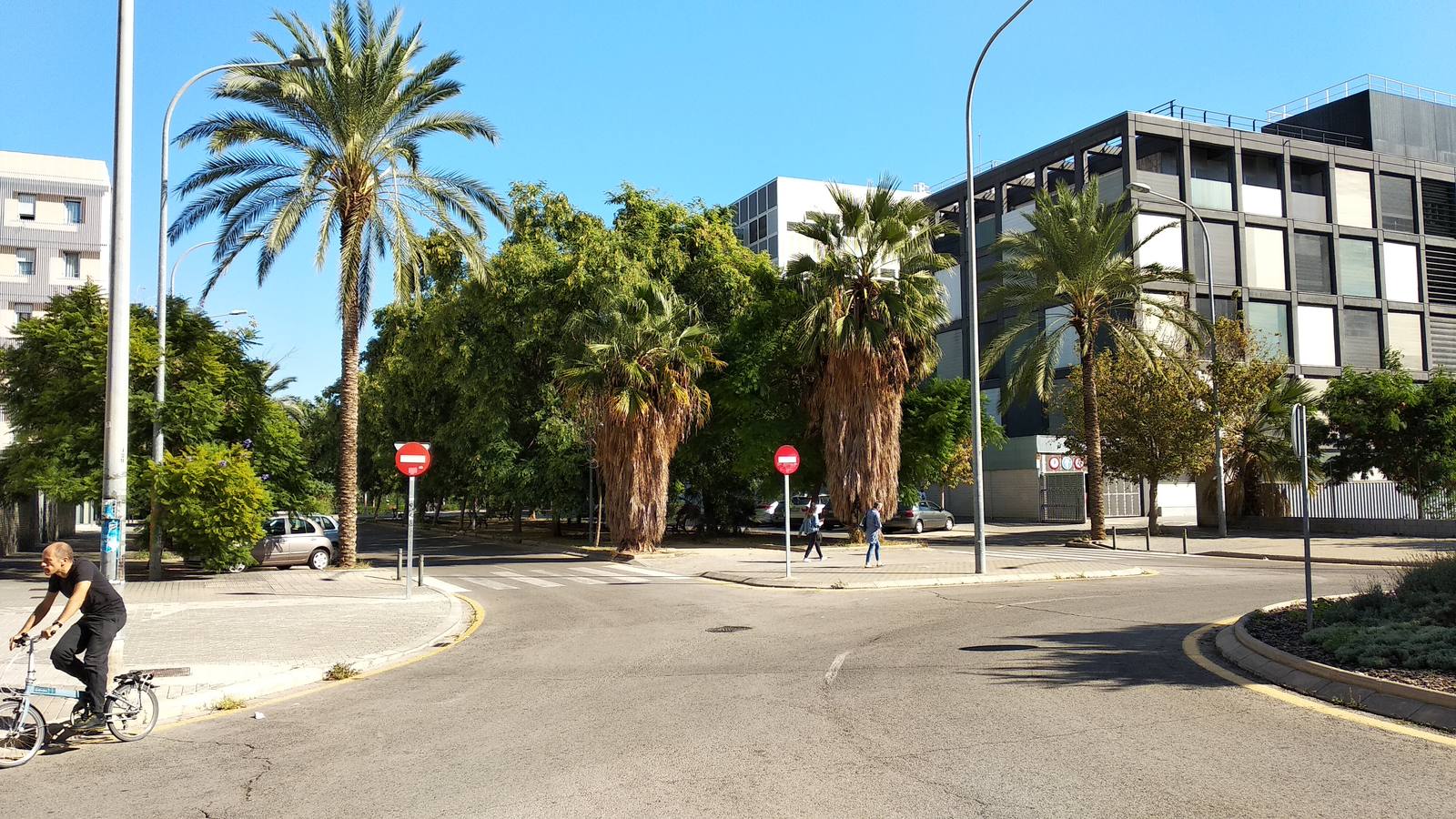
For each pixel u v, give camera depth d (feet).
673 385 91.81
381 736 23.95
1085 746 21.09
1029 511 159.74
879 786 18.45
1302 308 159.02
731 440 113.29
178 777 20.62
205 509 72.13
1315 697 25.80
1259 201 158.51
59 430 74.95
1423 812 16.40
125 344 31.55
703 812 17.15
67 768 21.53
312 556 82.48
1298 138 166.30
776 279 117.39
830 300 93.20
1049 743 21.40
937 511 133.28
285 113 75.41
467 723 25.18
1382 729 22.16
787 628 42.52
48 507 134.21
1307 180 163.84
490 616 50.39
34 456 75.46
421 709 27.25
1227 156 157.58
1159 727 22.75
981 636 38.45
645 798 18.06
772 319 107.76
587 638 41.01
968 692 27.32
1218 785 18.10
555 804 17.81
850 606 51.03
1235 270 154.30
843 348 93.61
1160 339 116.06
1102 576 67.21
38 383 79.41
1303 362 157.28
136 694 24.36
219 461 73.15
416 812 17.67
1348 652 27.32
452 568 83.76
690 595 58.75
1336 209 162.40
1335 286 160.86
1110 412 108.58
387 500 276.21
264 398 86.69
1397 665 26.37
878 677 29.96
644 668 32.86
